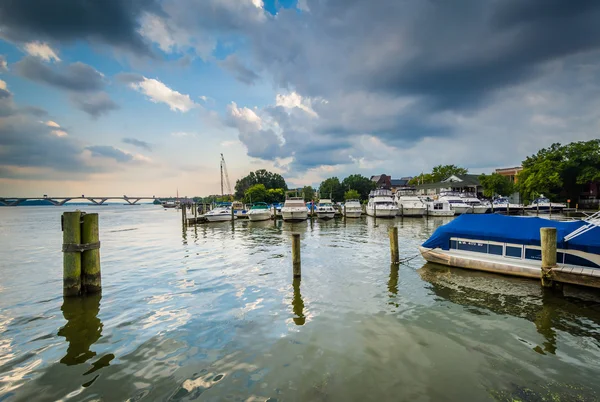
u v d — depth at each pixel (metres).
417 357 5.68
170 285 10.37
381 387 4.82
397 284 10.16
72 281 8.97
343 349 5.98
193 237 24.61
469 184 63.22
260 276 11.44
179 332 6.79
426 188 70.44
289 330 6.83
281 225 34.59
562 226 9.99
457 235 11.98
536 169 48.12
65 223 8.95
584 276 8.38
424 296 8.98
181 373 5.24
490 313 7.68
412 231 25.38
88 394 4.72
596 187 46.75
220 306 8.36
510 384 4.89
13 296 9.25
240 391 4.74
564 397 4.60
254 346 6.14
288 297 9.04
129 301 8.80
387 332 6.70
